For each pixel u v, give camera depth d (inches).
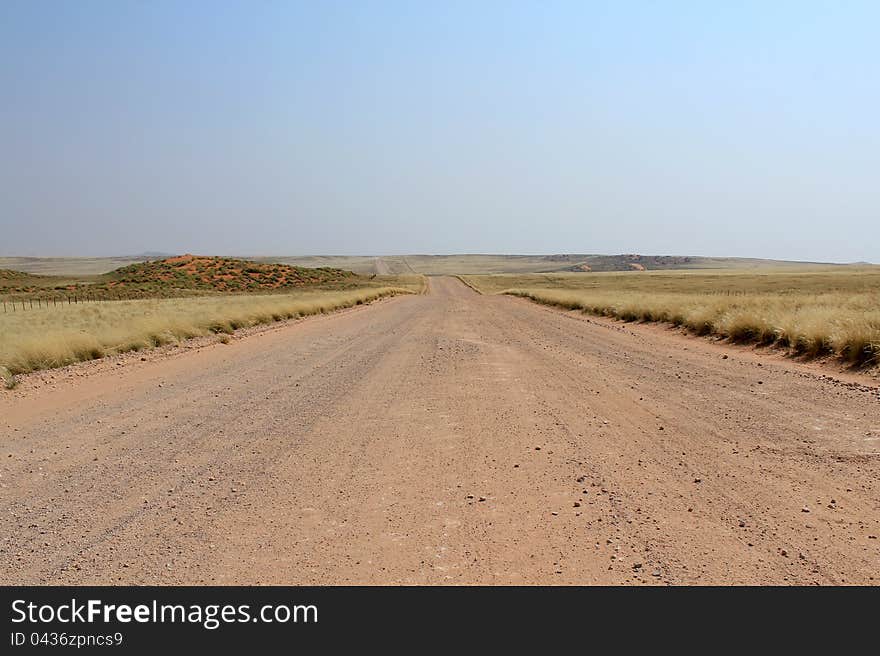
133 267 4148.6
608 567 202.4
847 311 742.5
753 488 272.2
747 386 505.7
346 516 249.6
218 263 4365.2
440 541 225.0
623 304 1350.9
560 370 615.2
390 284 4682.6
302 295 2650.1
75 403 475.2
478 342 882.1
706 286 3836.1
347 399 482.9
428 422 407.5
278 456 332.5
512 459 323.0
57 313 1425.9
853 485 273.0
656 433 368.2
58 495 275.1
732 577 195.0
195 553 217.5
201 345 858.1
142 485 287.6
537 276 6870.1
